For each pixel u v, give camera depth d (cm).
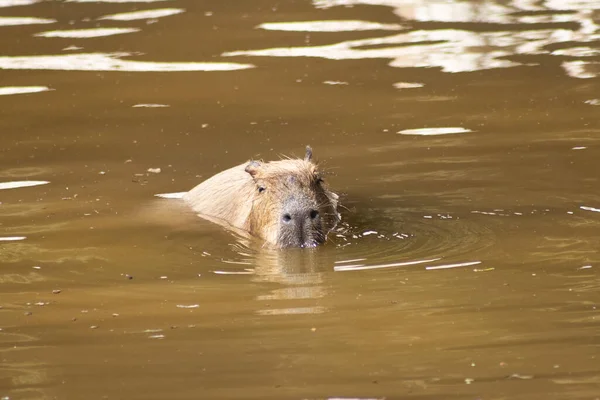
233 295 2545
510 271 2659
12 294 2603
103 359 2134
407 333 2228
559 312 2339
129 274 2753
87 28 6122
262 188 3117
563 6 6312
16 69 5344
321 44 5650
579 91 4650
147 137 4247
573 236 2941
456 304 2412
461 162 3738
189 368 2066
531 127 4153
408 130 4188
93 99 4822
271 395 1912
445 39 5678
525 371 1995
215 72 5216
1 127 4428
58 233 3142
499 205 3256
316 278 2659
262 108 4594
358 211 3241
